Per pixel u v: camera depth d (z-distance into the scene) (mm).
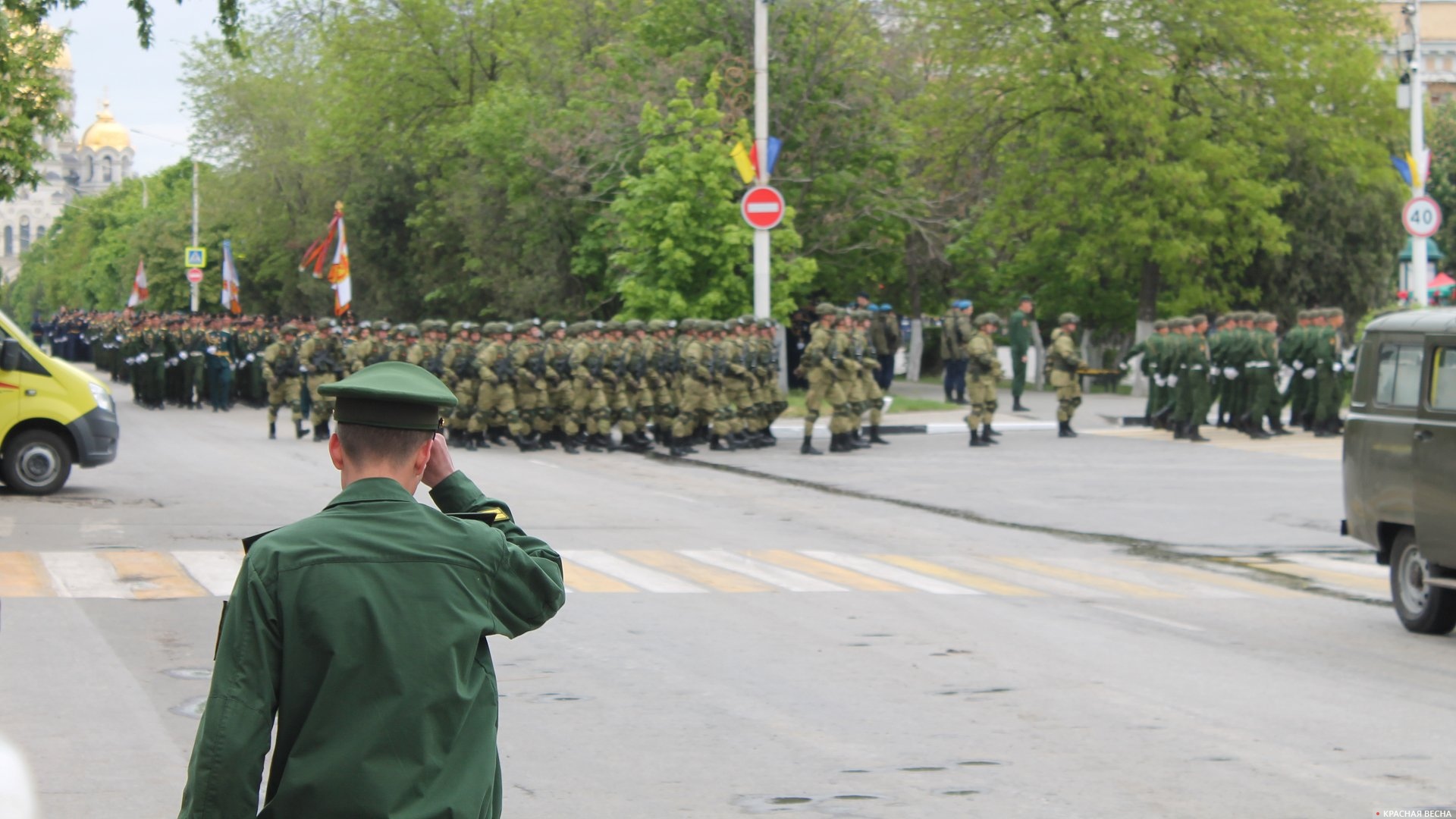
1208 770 10977
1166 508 28125
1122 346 76375
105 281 153125
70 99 36844
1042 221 60562
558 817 9672
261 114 91312
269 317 79438
